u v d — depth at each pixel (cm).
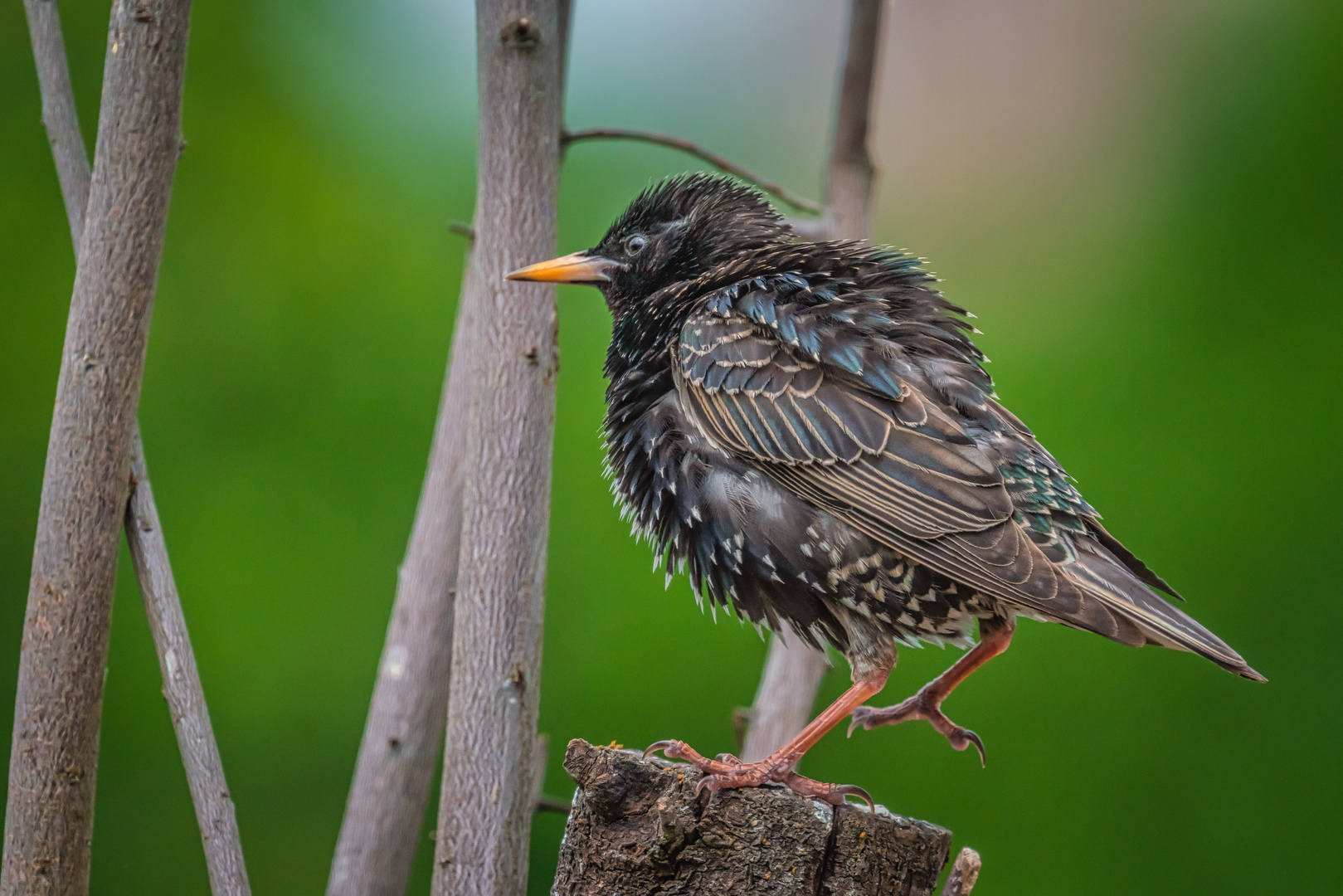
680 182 831
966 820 1155
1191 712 1171
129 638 1134
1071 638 1191
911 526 638
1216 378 1268
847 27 875
